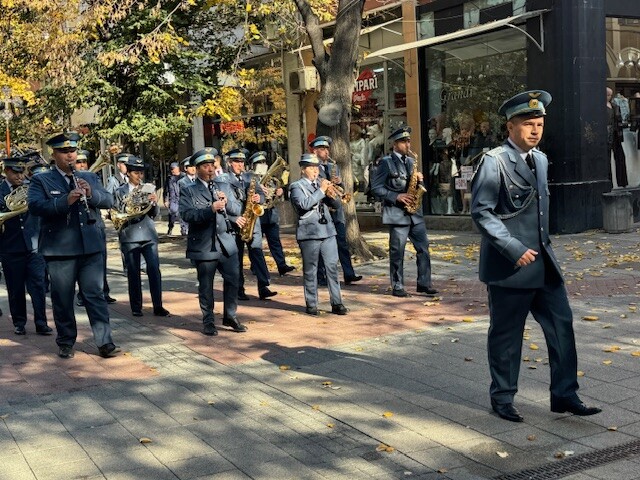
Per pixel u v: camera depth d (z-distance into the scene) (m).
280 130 23.52
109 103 18.94
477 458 4.96
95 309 7.97
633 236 14.99
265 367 7.32
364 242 13.67
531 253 5.24
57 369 7.59
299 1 13.73
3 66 18.80
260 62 23.73
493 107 17.31
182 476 4.88
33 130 22.31
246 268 13.87
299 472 4.88
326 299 10.52
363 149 20.69
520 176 5.41
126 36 18.41
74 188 7.86
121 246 10.01
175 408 6.23
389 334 8.31
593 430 5.32
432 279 11.56
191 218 8.52
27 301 11.94
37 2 17.53
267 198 10.93
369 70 20.33
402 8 19.02
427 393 6.28
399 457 5.04
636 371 6.55
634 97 17.20
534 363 6.88
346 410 5.98
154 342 8.60
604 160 16.17
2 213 8.91
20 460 5.21
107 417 6.06
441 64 18.41
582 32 15.66
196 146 27.14
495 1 16.86
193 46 19.78
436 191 18.89
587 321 8.34
